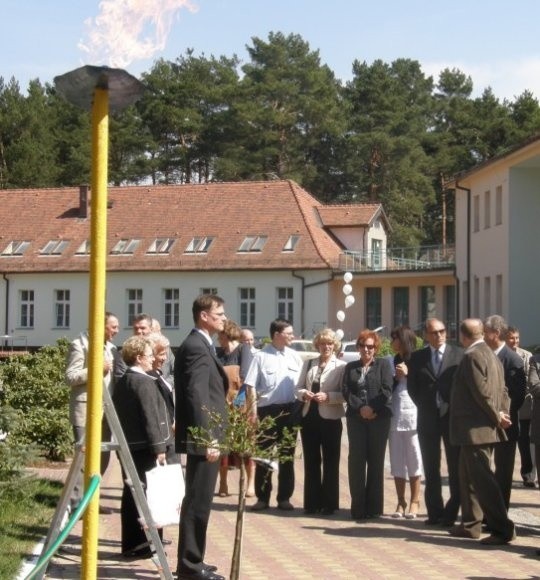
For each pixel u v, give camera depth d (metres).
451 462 11.38
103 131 5.18
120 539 10.50
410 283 51.31
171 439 10.29
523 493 13.88
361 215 57.03
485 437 10.26
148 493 7.84
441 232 82.00
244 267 53.50
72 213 59.56
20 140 76.44
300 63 79.38
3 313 57.19
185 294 54.81
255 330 53.62
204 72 81.38
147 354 9.54
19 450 11.66
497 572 9.05
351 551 9.99
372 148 76.88
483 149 81.62
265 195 57.44
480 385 10.19
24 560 8.88
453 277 48.22
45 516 10.98
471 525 10.75
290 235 54.56
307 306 52.91
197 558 8.44
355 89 80.19
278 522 11.75
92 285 5.23
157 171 78.56
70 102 5.29
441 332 11.53
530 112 84.38
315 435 12.40
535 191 39.88
